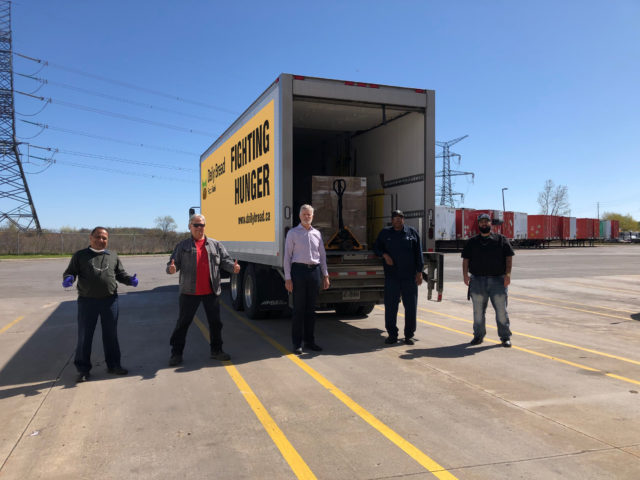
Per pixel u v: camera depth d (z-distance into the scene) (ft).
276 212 21.80
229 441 11.17
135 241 128.47
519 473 9.60
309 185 34.22
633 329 24.64
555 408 13.16
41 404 13.66
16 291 42.34
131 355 19.38
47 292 41.68
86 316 15.98
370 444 10.98
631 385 15.16
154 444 11.02
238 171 29.07
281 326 25.54
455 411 12.99
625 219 323.78
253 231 25.81
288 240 19.67
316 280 19.85
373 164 28.60
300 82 21.03
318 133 30.53
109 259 16.35
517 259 90.43
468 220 129.18
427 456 10.36
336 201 24.30
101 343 21.59
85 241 118.73
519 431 11.64
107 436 11.46
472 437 11.32
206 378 16.14
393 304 21.11
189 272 17.65
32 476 9.56
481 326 20.88
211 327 18.44
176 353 18.04
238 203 29.09
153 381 15.80
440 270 22.20
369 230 29.09
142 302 35.09
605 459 10.18
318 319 27.78
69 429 11.89
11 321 27.25
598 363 17.87
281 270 21.17
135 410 13.16
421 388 14.96
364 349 20.27
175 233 136.05
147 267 75.20
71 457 10.39
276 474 9.63
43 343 21.68
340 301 22.91
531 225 150.92
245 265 29.30
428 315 29.25
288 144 20.90
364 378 16.02
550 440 11.12
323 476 9.54
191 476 9.56
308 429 11.84
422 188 23.65
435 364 17.75
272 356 19.08
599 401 13.71
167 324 26.23
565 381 15.60
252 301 26.55
